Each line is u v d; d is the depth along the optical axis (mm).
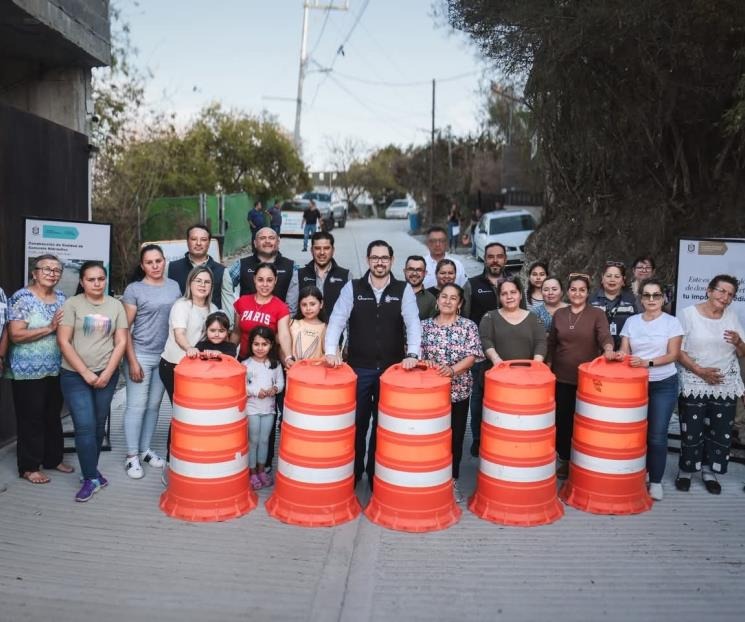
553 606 4172
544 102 12586
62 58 9133
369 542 4945
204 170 28344
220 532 5062
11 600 4125
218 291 6578
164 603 4137
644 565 4676
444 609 4125
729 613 4125
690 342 5941
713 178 11391
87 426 5578
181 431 5266
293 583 4387
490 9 10719
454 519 5277
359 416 5809
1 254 6695
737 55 9141
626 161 13109
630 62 10578
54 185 7711
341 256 23625
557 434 6277
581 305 6098
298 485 5219
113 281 15719
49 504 5457
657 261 11945
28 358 5719
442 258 7672
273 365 5922
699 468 6012
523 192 30000
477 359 5793
